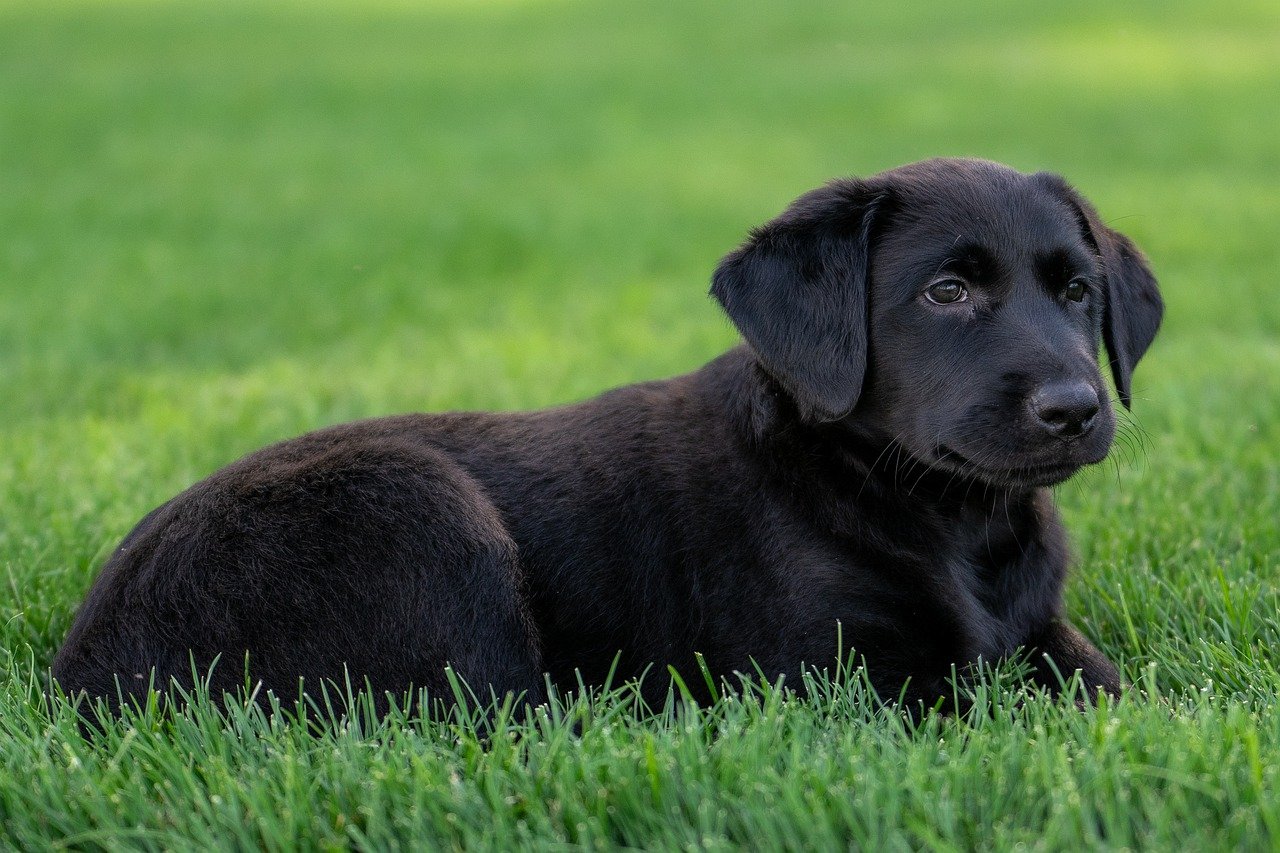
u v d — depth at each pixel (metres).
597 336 11.80
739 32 41.06
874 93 29.31
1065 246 4.88
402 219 18.31
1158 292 5.52
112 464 7.61
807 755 3.95
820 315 4.83
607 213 18.42
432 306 13.38
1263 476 7.10
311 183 21.08
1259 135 22.95
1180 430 7.85
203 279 14.77
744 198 19.27
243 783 3.93
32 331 12.23
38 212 18.59
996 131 24.17
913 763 3.75
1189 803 3.61
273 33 41.47
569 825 3.72
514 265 15.57
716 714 4.33
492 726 4.52
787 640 4.67
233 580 4.52
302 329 12.41
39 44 38.03
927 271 4.77
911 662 4.77
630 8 47.81
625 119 27.03
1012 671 4.84
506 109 28.52
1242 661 4.81
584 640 4.90
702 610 4.79
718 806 3.69
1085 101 27.30
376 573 4.56
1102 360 6.26
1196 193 18.20
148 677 4.46
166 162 22.75
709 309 13.01
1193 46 34.62
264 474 4.81
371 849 3.60
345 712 4.46
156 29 41.78
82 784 3.94
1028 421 4.49
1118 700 4.79
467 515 4.72
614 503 4.95
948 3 45.94
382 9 48.09
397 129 26.27
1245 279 13.44
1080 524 6.41
